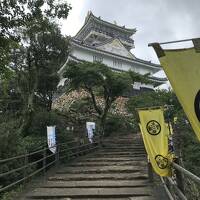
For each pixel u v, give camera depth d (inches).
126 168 526.0
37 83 730.2
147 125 326.6
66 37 746.8
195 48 147.5
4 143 432.8
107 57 1675.7
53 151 526.6
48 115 690.2
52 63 725.3
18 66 700.7
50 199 363.3
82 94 1213.1
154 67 1840.6
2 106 768.3
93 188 408.2
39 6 457.4
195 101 146.7
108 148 801.6
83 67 855.7
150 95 1119.6
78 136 794.2
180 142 657.0
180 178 250.4
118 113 1274.6
